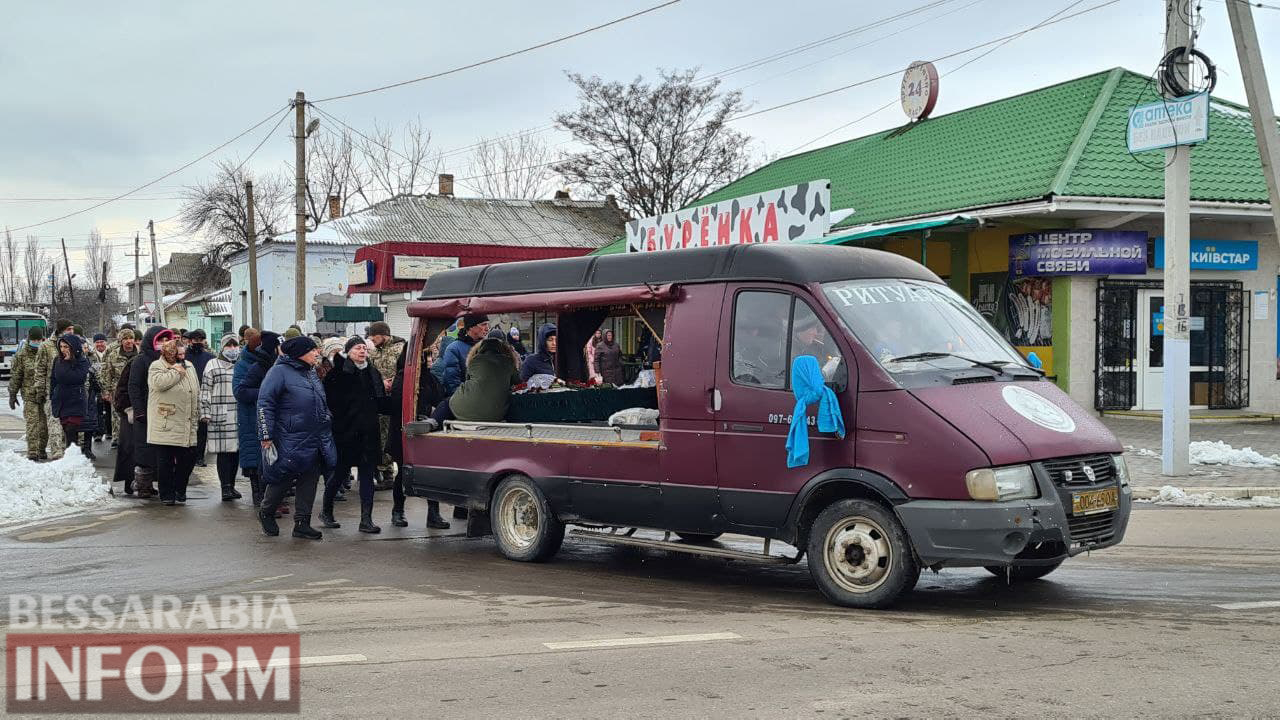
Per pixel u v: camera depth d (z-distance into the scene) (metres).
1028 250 19.50
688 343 8.02
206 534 10.62
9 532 10.71
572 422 9.62
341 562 9.16
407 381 10.32
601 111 42.59
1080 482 6.87
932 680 5.27
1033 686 5.13
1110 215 18.94
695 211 22.95
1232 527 10.31
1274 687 5.05
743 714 4.78
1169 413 13.27
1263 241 20.44
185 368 12.66
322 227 45.81
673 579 8.38
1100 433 7.20
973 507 6.53
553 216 48.47
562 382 10.34
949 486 6.63
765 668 5.54
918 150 24.23
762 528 7.54
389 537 10.59
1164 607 6.96
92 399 17.89
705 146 42.59
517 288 9.49
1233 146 20.45
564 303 8.95
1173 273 13.28
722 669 5.54
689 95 42.56
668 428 8.06
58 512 12.01
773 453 7.45
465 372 10.34
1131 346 19.86
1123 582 7.84
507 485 9.30
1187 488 12.24
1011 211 18.48
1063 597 7.34
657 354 9.66
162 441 12.38
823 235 18.48
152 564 9.02
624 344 10.27
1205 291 20.39
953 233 21.39
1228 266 20.14
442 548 9.95
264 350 11.94
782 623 6.66
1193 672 5.33
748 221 20.80
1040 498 6.64
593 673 5.49
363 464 10.84
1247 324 20.52
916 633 6.30
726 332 7.82
